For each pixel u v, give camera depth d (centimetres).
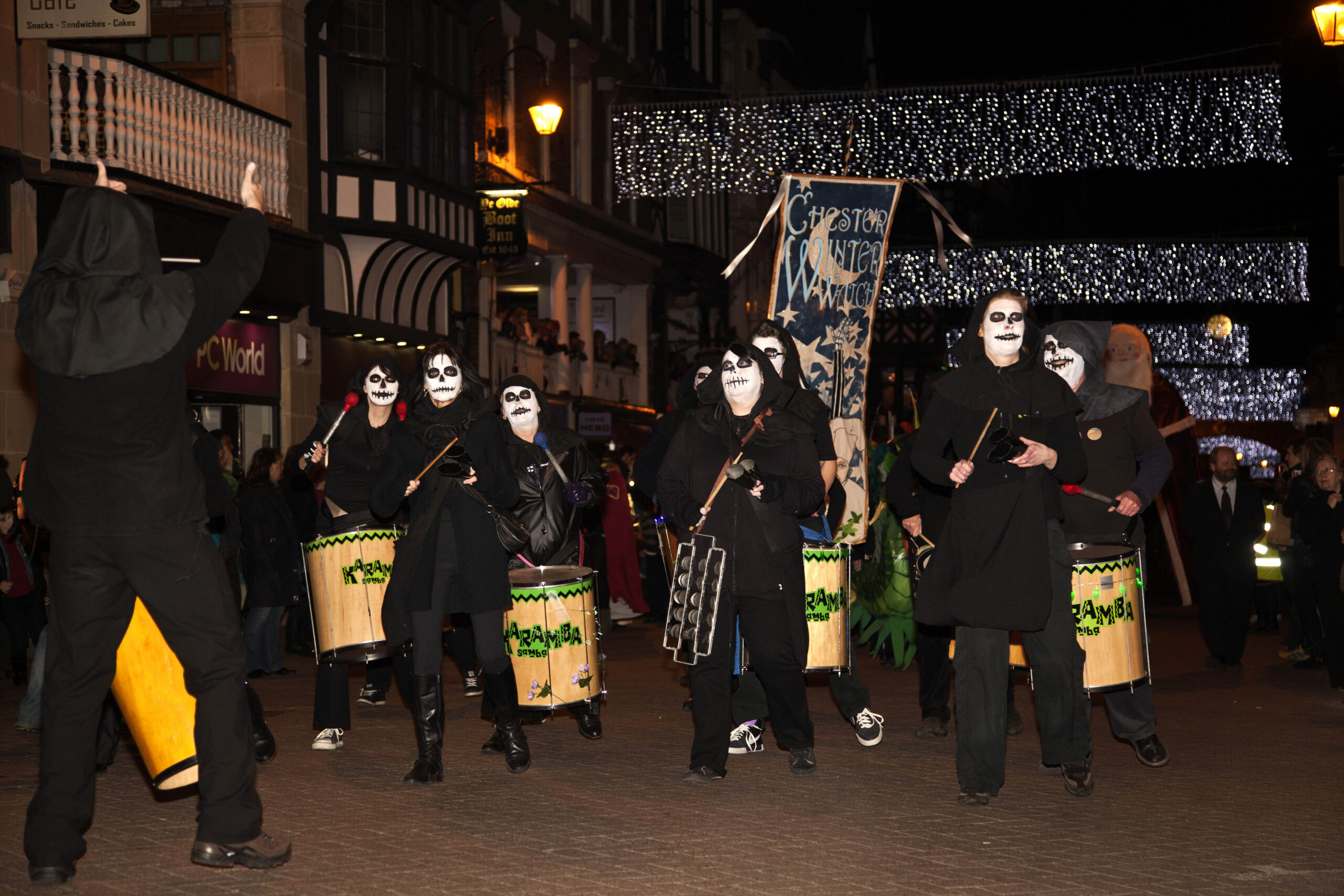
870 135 2550
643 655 1295
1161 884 494
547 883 493
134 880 496
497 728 722
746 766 720
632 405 3284
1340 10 1573
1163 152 2281
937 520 793
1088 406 740
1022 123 2402
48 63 1390
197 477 502
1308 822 591
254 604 1136
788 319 873
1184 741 803
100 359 473
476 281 2434
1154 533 1695
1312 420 2762
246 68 1792
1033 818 599
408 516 780
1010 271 3516
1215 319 3338
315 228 1875
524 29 2750
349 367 1997
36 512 495
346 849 542
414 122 2014
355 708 949
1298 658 1273
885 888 488
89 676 493
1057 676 636
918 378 4478
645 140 2958
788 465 670
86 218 484
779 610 674
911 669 1143
